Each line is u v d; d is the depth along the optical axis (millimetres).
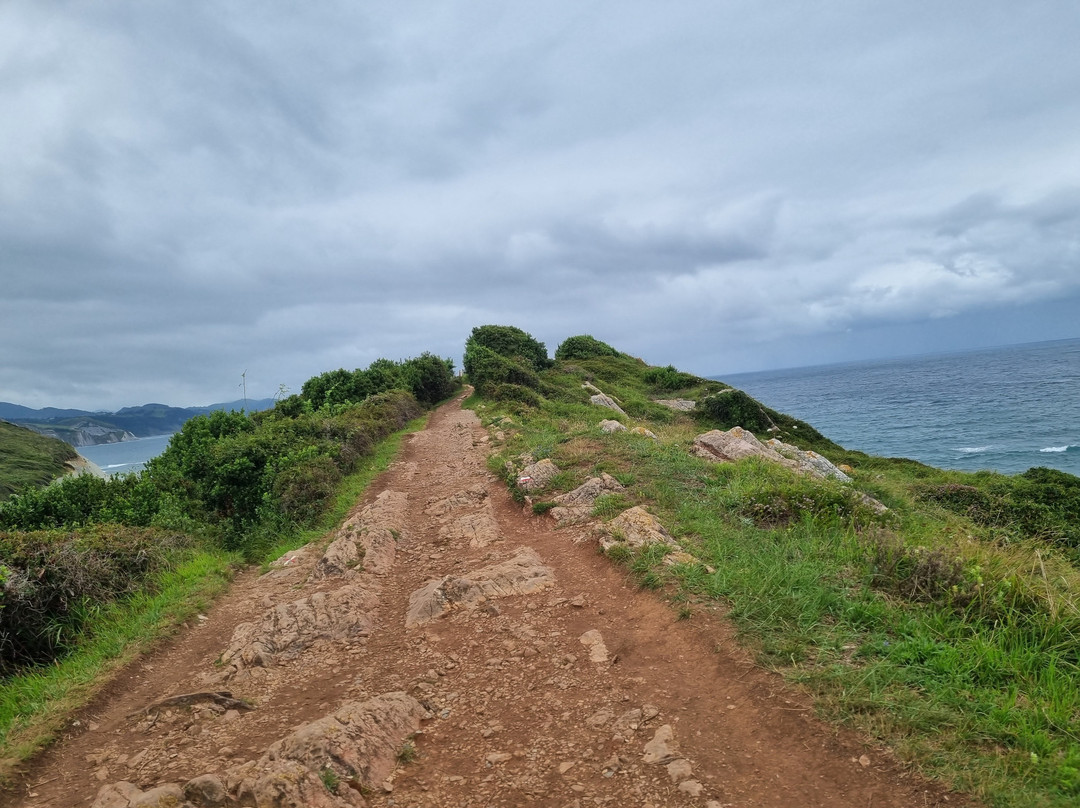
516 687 5000
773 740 3822
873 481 15070
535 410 24859
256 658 6125
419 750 4301
